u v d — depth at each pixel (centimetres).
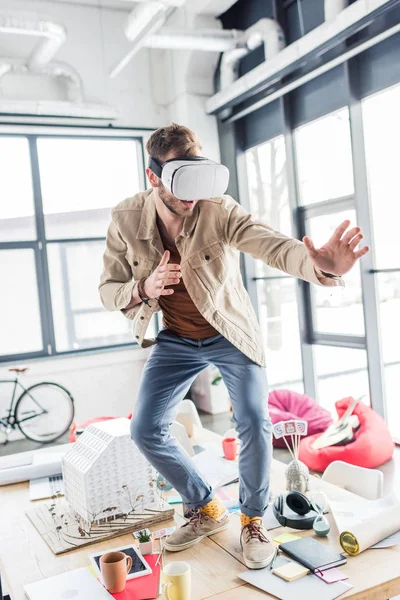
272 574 159
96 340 616
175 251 190
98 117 575
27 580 166
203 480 192
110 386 600
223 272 180
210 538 189
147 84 618
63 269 597
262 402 179
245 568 166
